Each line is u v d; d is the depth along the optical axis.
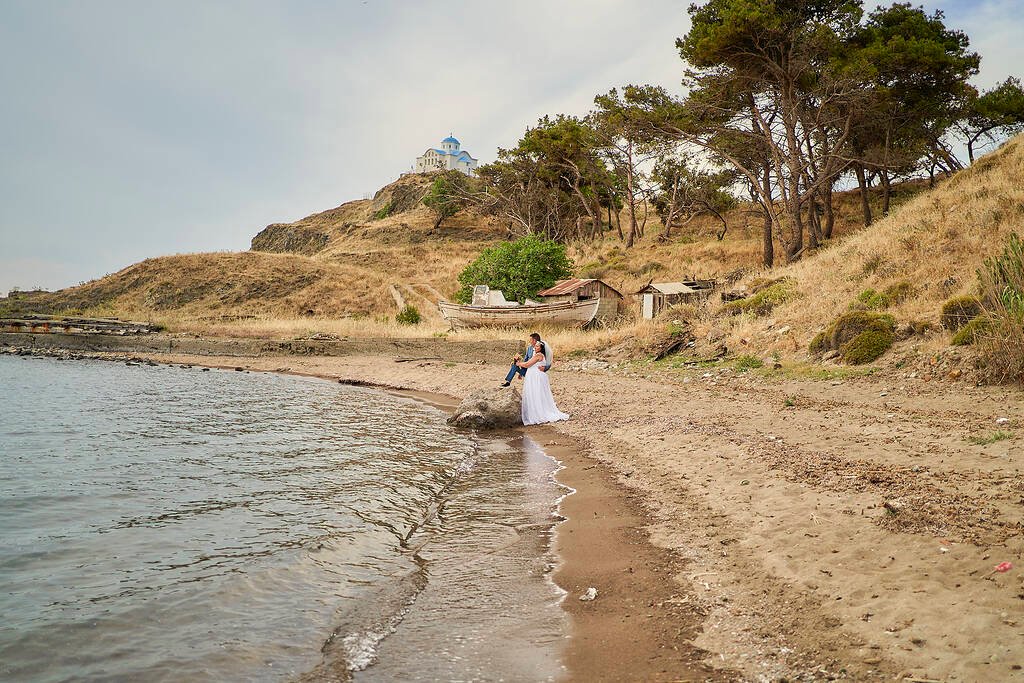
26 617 4.90
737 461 8.68
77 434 13.42
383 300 60.78
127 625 4.78
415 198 116.56
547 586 5.50
